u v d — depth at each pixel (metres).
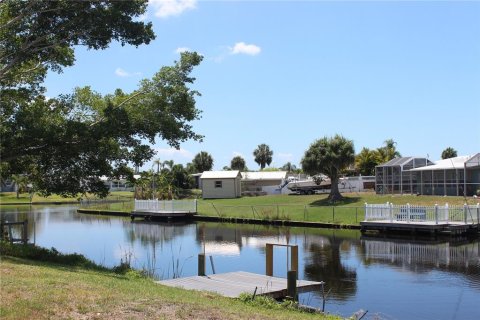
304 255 24.23
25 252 17.67
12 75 20.19
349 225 36.34
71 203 82.50
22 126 18.72
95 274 14.17
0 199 89.88
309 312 12.32
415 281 17.94
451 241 29.41
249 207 50.97
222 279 15.38
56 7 18.50
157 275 18.91
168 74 20.86
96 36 19.06
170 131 20.62
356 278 18.55
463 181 46.25
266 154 127.12
